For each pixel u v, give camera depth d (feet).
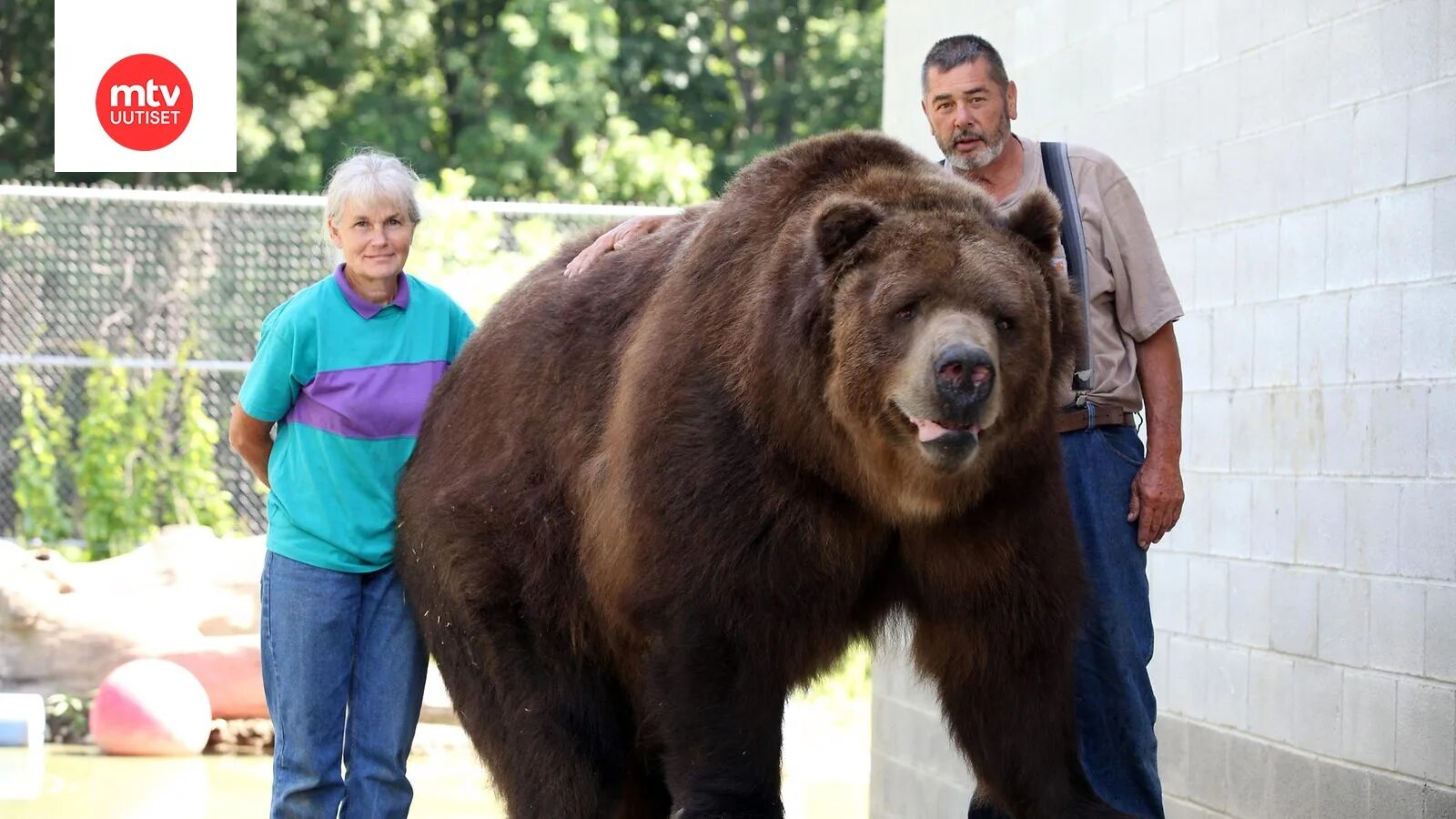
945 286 16.40
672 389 18.12
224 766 39.14
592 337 20.84
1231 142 24.61
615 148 93.15
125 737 40.14
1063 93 29.73
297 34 93.45
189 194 45.83
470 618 20.93
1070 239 20.83
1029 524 17.62
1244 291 24.35
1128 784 21.12
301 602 21.33
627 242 21.94
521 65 94.73
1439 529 20.15
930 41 33.94
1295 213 23.06
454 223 49.06
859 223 16.98
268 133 90.17
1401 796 20.68
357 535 21.63
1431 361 20.35
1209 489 25.31
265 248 49.93
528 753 20.54
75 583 43.16
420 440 22.25
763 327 17.49
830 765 41.68
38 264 49.26
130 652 42.09
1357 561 21.68
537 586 20.53
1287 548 23.25
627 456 18.37
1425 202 20.47
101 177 92.07
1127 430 21.45
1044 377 16.97
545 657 20.57
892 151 18.97
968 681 18.29
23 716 40.47
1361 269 21.66
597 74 95.66
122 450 48.80
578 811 20.42
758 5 106.83
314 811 21.50
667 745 18.12
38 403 48.96
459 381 22.26
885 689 34.04
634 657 19.94
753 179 19.35
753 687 17.71
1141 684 21.07
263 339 21.68
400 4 98.07
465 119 99.35
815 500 17.48
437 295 22.90
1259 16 23.84
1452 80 20.02
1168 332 21.42
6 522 50.14
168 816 33.09
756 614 17.57
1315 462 22.62
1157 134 26.71
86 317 49.39
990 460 17.02
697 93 107.04
